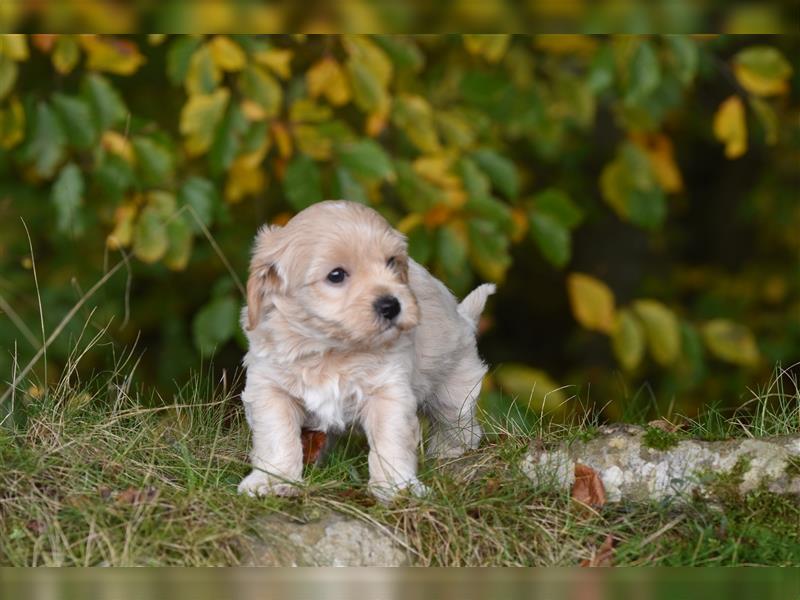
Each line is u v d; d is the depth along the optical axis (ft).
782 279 50.19
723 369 48.24
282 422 21.81
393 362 21.83
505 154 43.42
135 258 38.24
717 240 55.67
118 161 29.86
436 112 32.27
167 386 42.34
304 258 21.30
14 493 19.48
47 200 39.58
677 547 20.03
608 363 49.32
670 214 54.13
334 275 21.16
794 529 20.61
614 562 19.66
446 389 24.91
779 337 48.19
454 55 35.99
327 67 30.14
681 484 21.42
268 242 22.31
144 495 19.89
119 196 30.04
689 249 56.75
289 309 21.58
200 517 19.51
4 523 19.06
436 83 35.50
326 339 21.24
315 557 19.12
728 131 32.40
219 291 32.76
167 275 42.34
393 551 19.56
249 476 21.33
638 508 21.30
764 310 50.65
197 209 30.66
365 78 29.50
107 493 20.08
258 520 19.67
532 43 34.94
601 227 51.11
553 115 34.17
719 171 55.98
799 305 48.55
